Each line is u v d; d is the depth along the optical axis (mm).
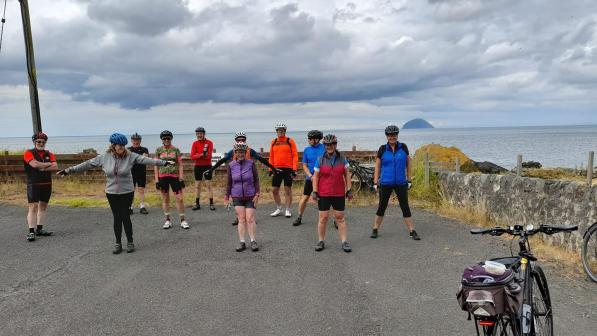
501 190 9086
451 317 4664
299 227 9086
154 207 11492
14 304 5172
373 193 12656
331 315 4758
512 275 2910
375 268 6340
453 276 5945
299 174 14375
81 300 5270
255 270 6309
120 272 6293
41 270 6410
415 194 12328
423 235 8250
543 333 3592
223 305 5066
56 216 10328
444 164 12852
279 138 10078
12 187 13922
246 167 7309
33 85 12898
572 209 6957
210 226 9195
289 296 5312
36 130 13055
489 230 3564
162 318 4738
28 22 12711
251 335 4324
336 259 6805
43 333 4426
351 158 14633
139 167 10516
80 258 6992
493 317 2824
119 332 4422
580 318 4629
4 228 9109
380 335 4289
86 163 7172
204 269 6383
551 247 7219
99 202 11914
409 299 5172
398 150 7898
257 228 9008
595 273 6035
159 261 6793
